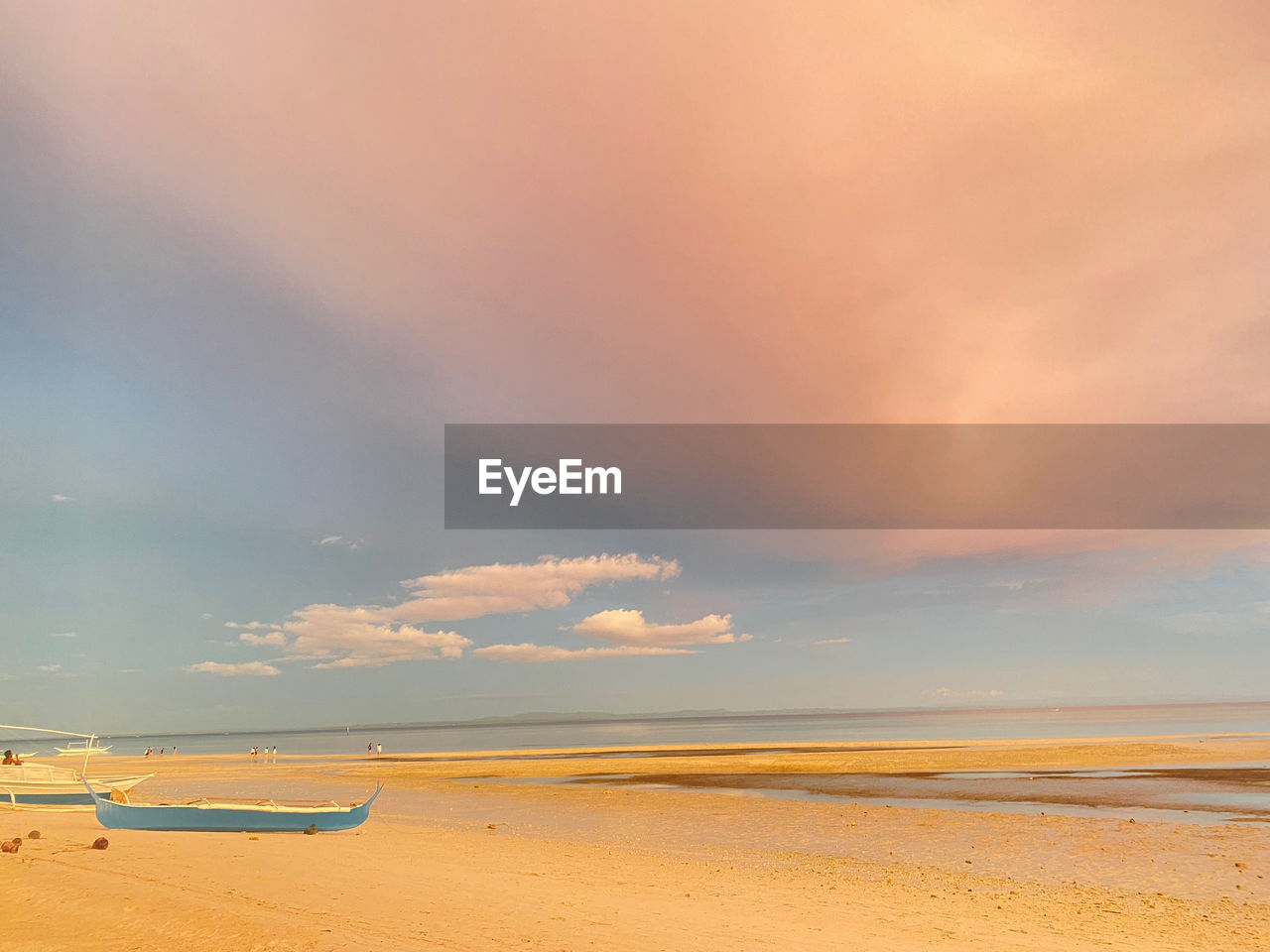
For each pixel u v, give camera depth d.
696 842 26.61
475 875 19.38
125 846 21.53
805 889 18.61
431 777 58.34
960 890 18.61
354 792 47.03
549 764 70.56
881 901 17.16
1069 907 16.67
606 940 12.82
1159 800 34.62
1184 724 164.00
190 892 15.02
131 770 72.12
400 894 16.14
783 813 33.78
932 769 52.59
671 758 74.50
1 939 11.38
